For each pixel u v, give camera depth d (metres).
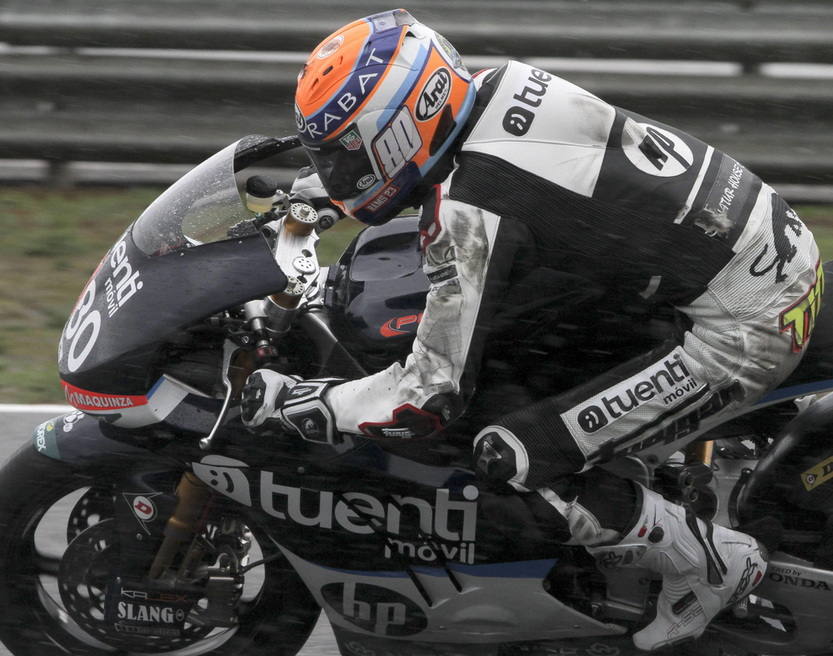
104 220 25.38
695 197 10.44
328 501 11.37
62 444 11.66
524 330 11.14
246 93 24.97
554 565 11.53
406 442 11.27
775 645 11.98
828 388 11.49
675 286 10.47
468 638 11.98
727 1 24.22
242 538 12.28
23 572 12.12
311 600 12.27
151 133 25.17
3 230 24.89
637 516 11.12
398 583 11.69
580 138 10.37
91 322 11.12
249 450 11.14
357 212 10.74
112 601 11.98
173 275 10.82
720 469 13.03
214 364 11.27
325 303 11.80
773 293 10.54
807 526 11.98
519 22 24.52
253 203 11.69
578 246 10.34
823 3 24.17
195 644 12.45
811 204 26.05
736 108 24.48
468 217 9.95
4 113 25.28
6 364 20.06
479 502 11.26
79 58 24.97
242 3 24.69
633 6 24.34
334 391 10.47
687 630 11.54
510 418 10.76
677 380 10.57
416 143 10.23
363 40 10.20
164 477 11.84
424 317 10.02
